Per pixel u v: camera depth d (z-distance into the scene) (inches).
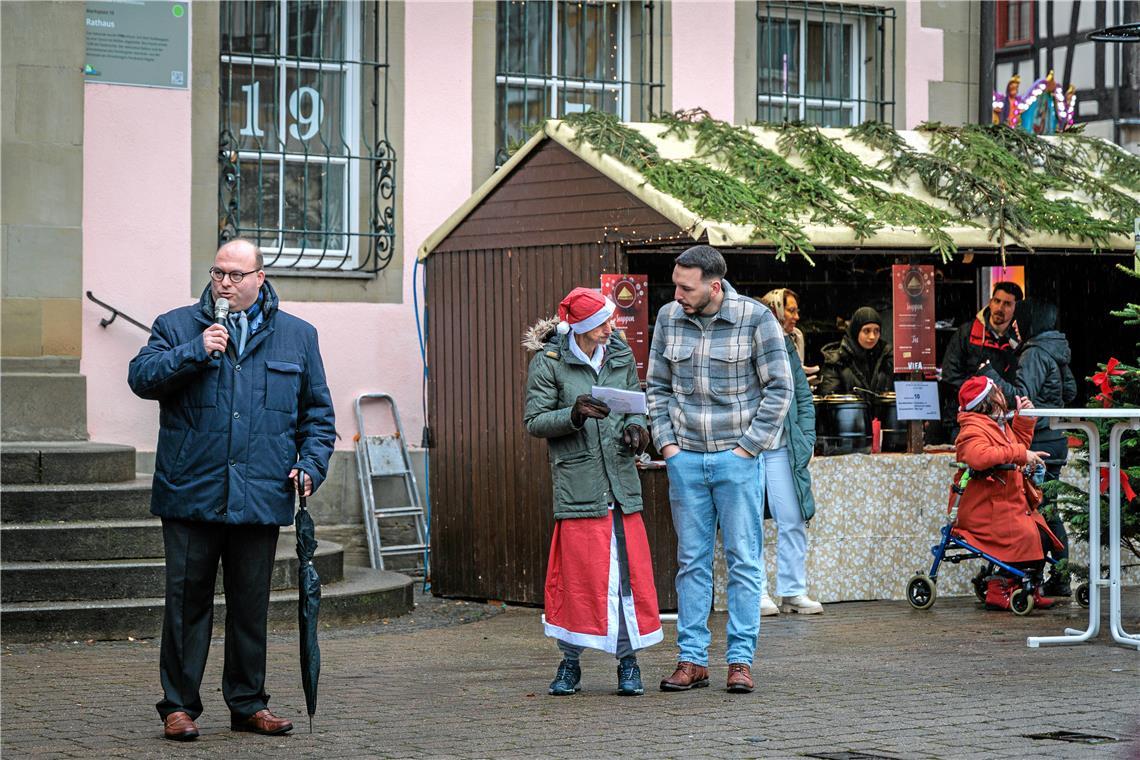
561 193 441.7
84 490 419.2
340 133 535.8
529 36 567.5
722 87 591.2
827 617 427.5
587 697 312.0
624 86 583.5
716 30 589.6
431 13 542.6
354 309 526.0
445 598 480.1
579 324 312.8
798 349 450.3
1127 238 472.1
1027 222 458.6
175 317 282.2
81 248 484.4
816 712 292.4
